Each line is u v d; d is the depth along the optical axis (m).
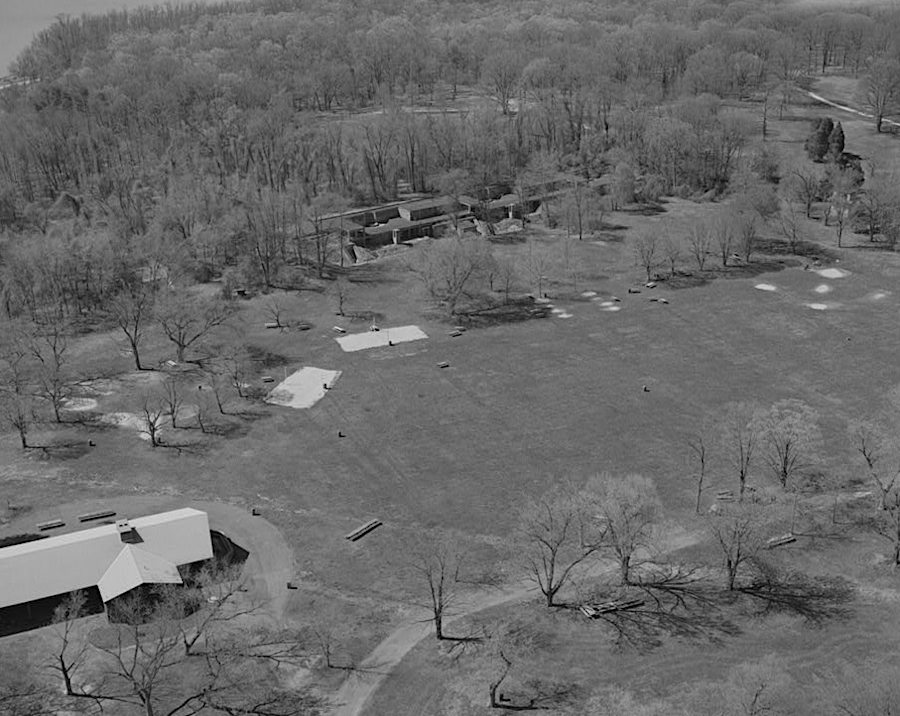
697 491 122.00
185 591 103.75
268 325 180.00
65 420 145.38
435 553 108.50
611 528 104.31
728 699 83.81
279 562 110.81
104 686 92.56
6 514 121.00
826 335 167.38
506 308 186.62
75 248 196.00
